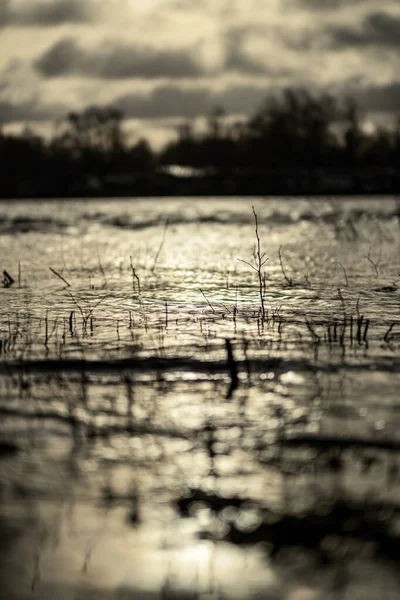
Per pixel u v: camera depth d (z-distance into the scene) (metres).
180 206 126.75
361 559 8.00
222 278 33.41
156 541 8.45
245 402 13.21
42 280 33.06
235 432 11.70
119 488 9.71
